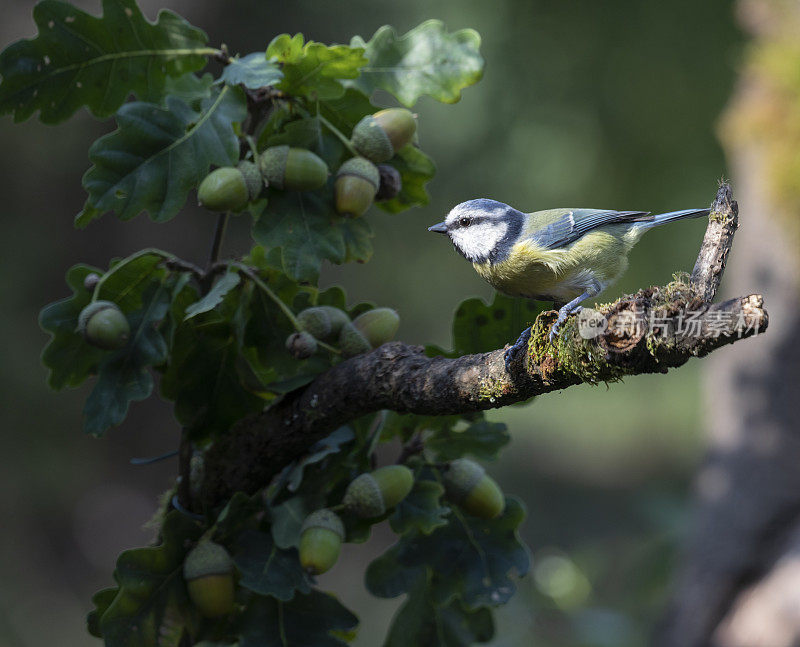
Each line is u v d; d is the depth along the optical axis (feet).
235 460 13.97
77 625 58.39
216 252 14.37
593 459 87.71
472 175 66.74
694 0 58.39
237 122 13.44
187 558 12.82
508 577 14.48
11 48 13.17
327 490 13.67
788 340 30.17
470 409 12.60
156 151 13.08
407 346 13.29
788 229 30.35
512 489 80.43
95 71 13.73
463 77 14.55
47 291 64.69
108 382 13.69
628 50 60.18
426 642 14.97
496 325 15.39
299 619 13.12
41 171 64.95
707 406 33.71
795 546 29.09
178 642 13.10
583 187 64.23
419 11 64.85
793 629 27.99
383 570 14.74
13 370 59.77
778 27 31.83
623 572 31.99
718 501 31.14
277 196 13.78
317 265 13.56
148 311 14.05
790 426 29.96
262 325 14.46
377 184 13.93
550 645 26.73
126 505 66.69
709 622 30.09
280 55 13.48
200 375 14.39
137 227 67.82
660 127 60.90
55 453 61.62
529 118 63.31
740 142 31.83
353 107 14.58
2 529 59.77
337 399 13.28
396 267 78.07
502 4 61.52
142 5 67.05
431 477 14.40
